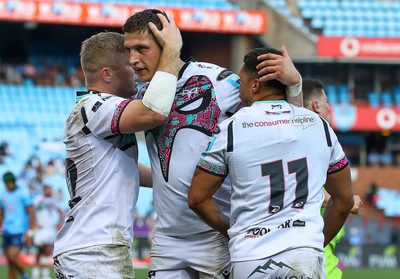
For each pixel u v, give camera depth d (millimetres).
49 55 82125
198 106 13766
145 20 13242
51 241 46625
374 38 77062
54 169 66688
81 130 13586
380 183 77375
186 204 13797
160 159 13906
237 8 78562
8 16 70188
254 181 12391
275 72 12750
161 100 12961
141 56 13312
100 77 13922
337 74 82062
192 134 13680
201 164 12781
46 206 46750
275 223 12250
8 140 70562
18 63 80312
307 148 12602
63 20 71188
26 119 73625
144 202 66062
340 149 13156
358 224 69312
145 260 57531
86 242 13320
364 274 52250
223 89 13805
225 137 12578
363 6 84750
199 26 73688
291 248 12086
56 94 77500
